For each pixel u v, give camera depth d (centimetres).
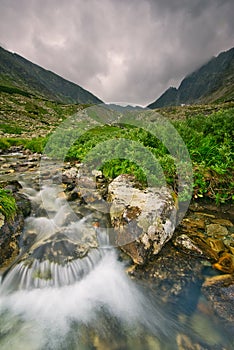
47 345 275
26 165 1045
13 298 339
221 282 341
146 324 302
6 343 277
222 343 267
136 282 361
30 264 368
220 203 586
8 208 439
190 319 300
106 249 432
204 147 728
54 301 338
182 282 351
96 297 346
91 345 275
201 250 411
